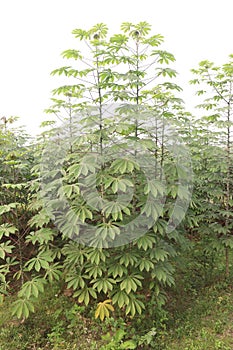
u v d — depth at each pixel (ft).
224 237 12.65
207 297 11.54
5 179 11.89
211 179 12.33
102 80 9.11
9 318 9.92
